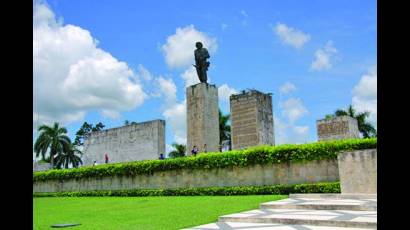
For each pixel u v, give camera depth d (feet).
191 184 85.71
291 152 72.95
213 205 55.16
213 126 107.14
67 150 259.60
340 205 43.42
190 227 38.09
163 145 122.72
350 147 67.87
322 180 69.87
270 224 38.24
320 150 70.18
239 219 40.83
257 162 76.69
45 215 58.13
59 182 114.93
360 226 33.83
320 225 36.06
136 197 86.07
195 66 110.32
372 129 190.19
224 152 81.87
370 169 51.75
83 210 63.16
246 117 103.96
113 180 101.50
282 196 60.90
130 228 39.04
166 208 56.24
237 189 74.49
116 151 133.28
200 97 106.22
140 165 95.04
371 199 48.34
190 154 106.01
